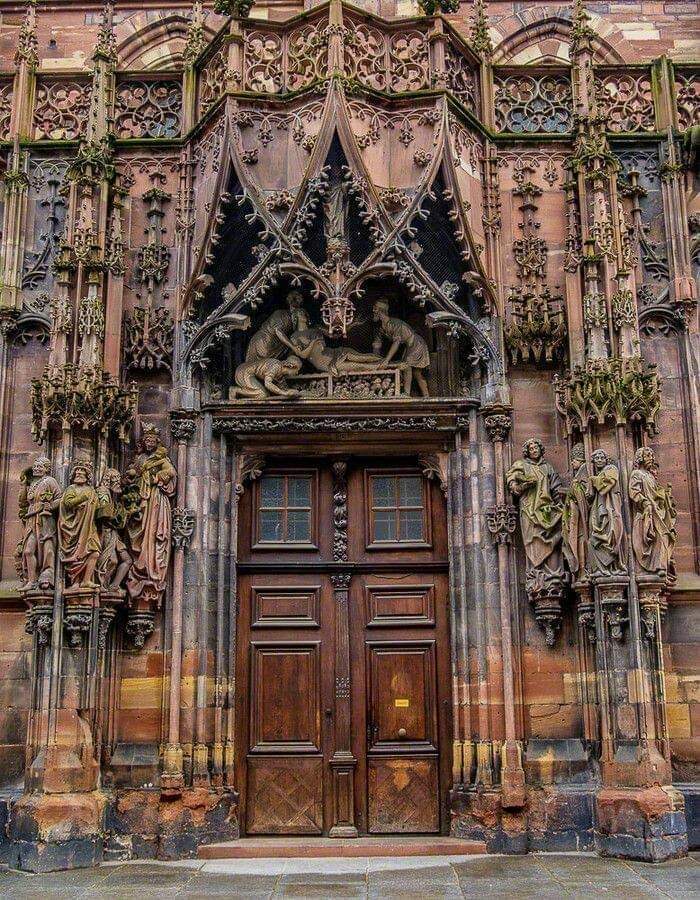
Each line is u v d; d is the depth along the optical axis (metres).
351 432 16.17
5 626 15.64
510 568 15.48
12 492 16.11
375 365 16.41
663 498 14.73
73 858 13.85
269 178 15.70
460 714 15.43
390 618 16.25
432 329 16.75
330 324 15.26
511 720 14.88
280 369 16.25
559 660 15.29
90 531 14.75
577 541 15.09
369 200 15.41
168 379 16.25
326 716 15.93
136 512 15.37
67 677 14.51
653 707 14.45
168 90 17.44
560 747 15.00
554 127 17.27
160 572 15.23
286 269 15.42
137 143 16.92
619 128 17.42
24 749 15.21
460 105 16.09
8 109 17.61
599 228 15.84
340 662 16.02
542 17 21.00
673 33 20.72
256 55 16.22
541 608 15.20
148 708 15.17
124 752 15.00
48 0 21.14
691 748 15.17
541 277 16.39
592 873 13.00
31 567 14.66
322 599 16.34
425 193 15.51
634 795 13.93
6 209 16.84
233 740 15.55
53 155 17.23
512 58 21.08
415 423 16.06
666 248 16.72
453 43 16.50
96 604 14.76
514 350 16.11
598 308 15.54
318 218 15.80
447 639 16.12
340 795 15.50
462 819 14.98
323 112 15.34
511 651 15.16
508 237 16.64
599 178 16.08
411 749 15.80
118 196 16.58
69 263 15.77
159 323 16.31
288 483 16.73
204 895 12.06
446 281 15.91
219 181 15.67
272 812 15.58
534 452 15.59
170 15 21.30
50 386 15.13
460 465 16.05
